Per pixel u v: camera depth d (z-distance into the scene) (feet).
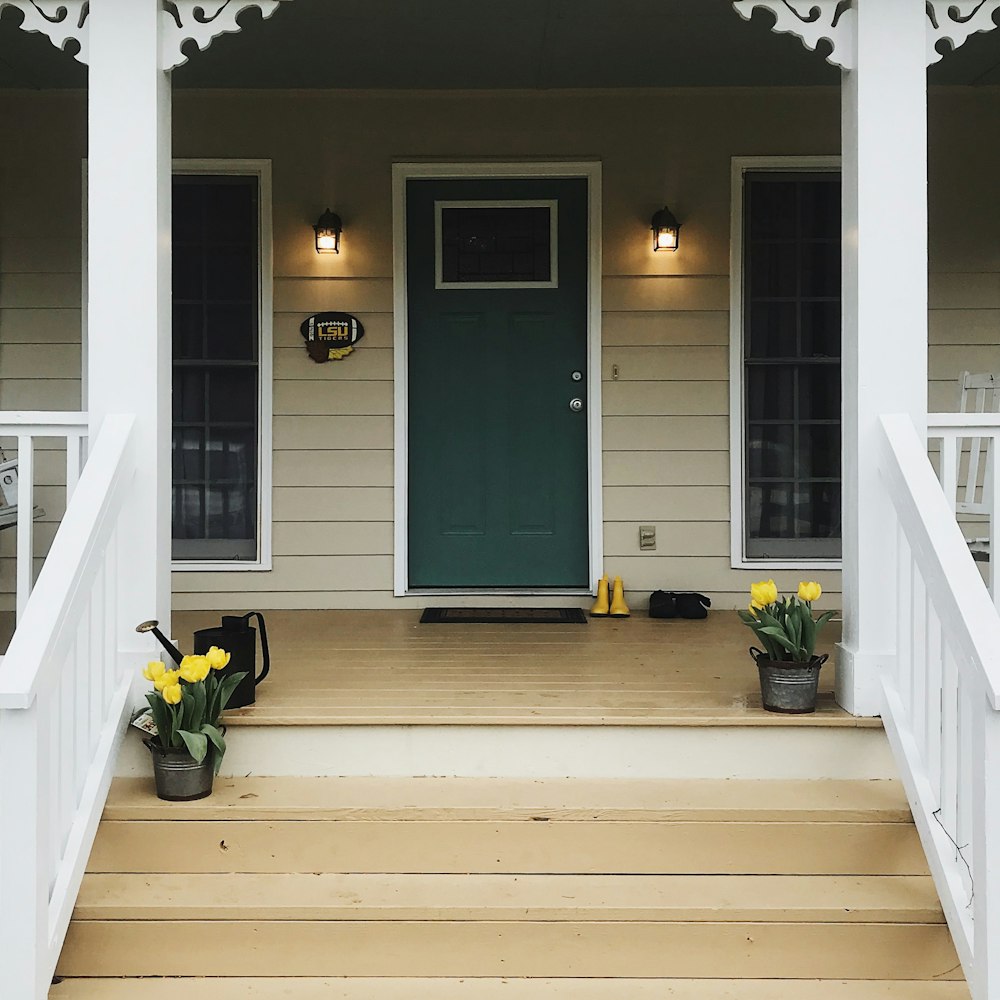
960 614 7.67
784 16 9.91
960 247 16.20
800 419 16.46
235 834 8.70
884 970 7.98
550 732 9.54
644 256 16.16
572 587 16.48
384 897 8.20
